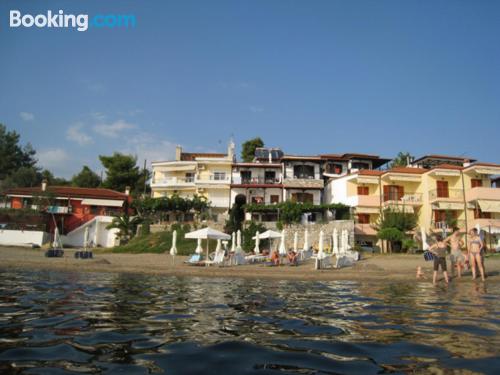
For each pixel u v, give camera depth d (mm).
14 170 68188
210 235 23031
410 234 40625
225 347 4910
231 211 44656
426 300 9469
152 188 52906
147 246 37688
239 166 50656
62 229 46656
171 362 4258
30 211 44906
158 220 46250
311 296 10281
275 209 43438
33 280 13148
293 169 49344
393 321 6656
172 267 19453
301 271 18641
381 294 10812
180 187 51594
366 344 5059
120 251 37375
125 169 65750
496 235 39531
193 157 58469
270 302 9016
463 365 4133
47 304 8086
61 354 4500
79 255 26172
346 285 13656
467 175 42688
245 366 4137
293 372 3949
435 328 6047
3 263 19953
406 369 4023
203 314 7246
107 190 53562
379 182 43594
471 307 8266
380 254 34438
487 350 4734
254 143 70250
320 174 49844
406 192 44000
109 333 5586
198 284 13367
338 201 45844
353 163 49844
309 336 5531
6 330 5660
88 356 4441
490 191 40844
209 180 49594
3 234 41875
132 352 4633
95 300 8828
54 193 47250
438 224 40250
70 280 13484
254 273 17859
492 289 12133
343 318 6930
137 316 6926
